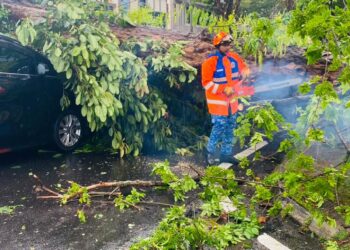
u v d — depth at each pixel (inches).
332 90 108.4
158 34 309.9
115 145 252.7
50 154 261.0
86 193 164.7
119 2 465.4
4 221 162.7
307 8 106.1
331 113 151.4
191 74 262.2
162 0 518.6
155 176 220.1
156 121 267.1
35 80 241.8
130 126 260.8
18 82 231.3
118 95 256.7
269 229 156.8
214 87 230.5
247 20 308.2
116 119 262.5
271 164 232.2
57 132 259.1
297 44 289.4
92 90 237.9
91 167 234.8
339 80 109.3
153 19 421.1
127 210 175.8
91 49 237.0
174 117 287.6
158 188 180.5
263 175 216.5
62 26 255.9
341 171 116.3
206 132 299.0
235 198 138.6
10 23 311.9
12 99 229.1
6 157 251.4
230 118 234.7
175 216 134.6
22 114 236.4
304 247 144.0
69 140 267.9
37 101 244.5
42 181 209.0
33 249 141.6
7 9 310.3
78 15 245.8
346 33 101.6
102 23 264.1
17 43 234.2
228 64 230.7
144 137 278.2
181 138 284.8
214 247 140.5
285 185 120.3
